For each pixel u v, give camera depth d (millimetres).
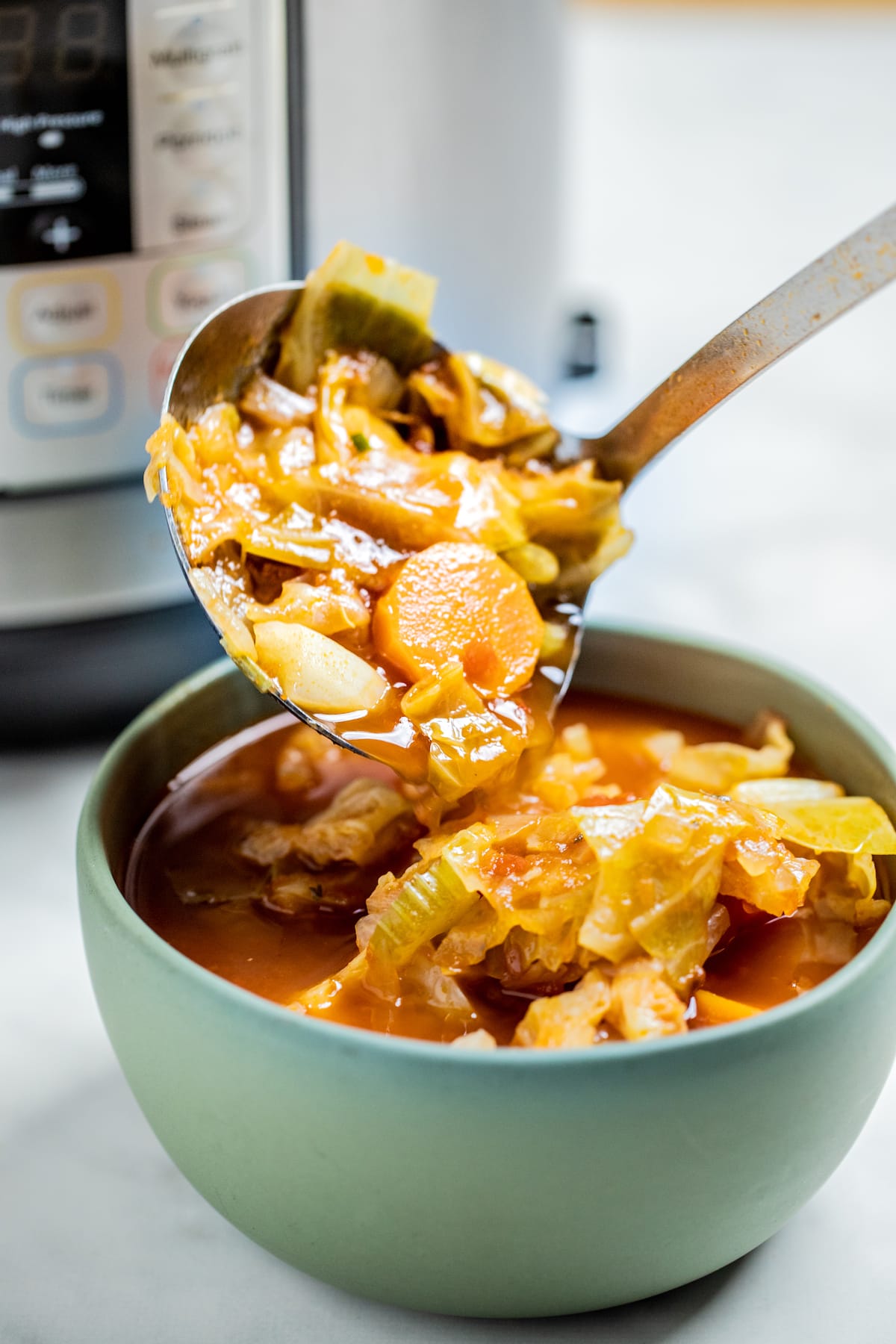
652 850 453
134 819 497
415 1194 420
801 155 1043
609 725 533
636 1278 435
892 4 1230
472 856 461
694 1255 436
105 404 546
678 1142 418
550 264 647
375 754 477
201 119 533
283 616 478
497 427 509
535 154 622
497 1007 461
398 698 481
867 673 617
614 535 510
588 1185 418
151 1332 450
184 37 524
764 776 509
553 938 457
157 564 563
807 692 513
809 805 480
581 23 1235
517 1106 411
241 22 530
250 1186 434
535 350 652
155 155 531
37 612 560
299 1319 452
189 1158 444
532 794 495
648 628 535
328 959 475
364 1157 419
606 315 745
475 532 491
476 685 488
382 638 483
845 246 462
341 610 480
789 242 918
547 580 507
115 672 571
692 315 814
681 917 454
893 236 457
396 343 509
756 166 1029
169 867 496
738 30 1240
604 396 722
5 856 555
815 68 1178
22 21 509
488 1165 416
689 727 532
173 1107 439
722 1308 454
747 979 464
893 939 436
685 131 1082
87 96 520
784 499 712
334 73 554
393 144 575
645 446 503
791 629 637
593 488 504
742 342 481
